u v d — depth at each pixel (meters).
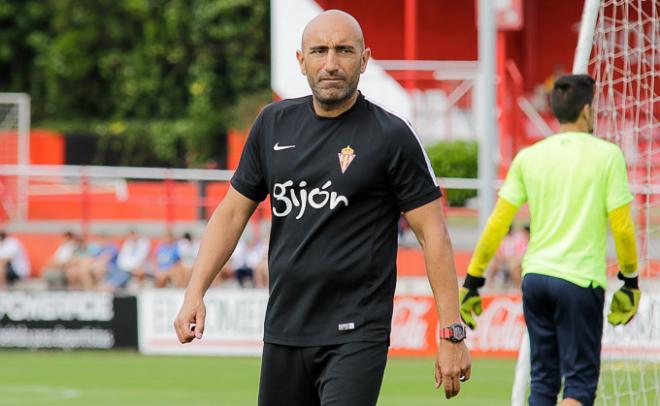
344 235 18.69
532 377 25.73
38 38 142.25
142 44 139.62
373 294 18.72
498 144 82.62
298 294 18.86
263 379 19.33
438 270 18.58
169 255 70.88
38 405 44.62
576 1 94.81
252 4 136.25
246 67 135.88
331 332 18.67
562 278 24.88
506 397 45.47
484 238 26.30
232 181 19.61
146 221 95.50
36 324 61.59
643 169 42.69
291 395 19.19
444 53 95.25
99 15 140.50
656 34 33.78
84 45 140.88
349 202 18.64
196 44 136.88
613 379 33.53
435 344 57.91
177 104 139.12
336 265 18.64
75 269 72.69
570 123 25.95
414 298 58.03
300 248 18.75
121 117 140.38
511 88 91.00
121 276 72.50
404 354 58.06
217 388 48.94
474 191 71.62
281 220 19.00
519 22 84.88
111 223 91.44
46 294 61.44
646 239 32.88
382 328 18.72
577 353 24.84
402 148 18.58
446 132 89.25
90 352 60.72
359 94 19.06
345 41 18.36
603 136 33.06
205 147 132.88
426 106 91.38
